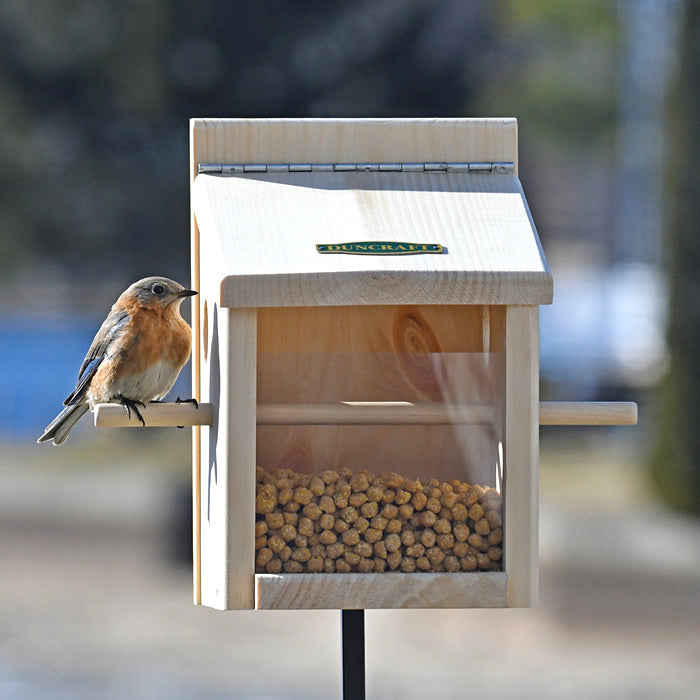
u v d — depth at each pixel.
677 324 20.89
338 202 5.83
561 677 12.70
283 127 6.06
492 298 5.39
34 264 24.73
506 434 5.51
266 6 23.42
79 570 17.11
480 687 12.40
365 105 23.81
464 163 6.03
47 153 23.86
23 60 23.47
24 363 26.45
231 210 5.77
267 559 5.52
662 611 14.99
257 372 5.72
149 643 14.10
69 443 26.70
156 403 5.88
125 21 23.48
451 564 5.59
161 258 24.30
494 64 26.59
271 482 5.56
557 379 28.94
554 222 35.62
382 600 5.44
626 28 32.53
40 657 13.53
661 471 21.02
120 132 23.88
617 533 19.25
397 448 5.72
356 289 5.32
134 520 20.02
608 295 32.03
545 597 15.70
